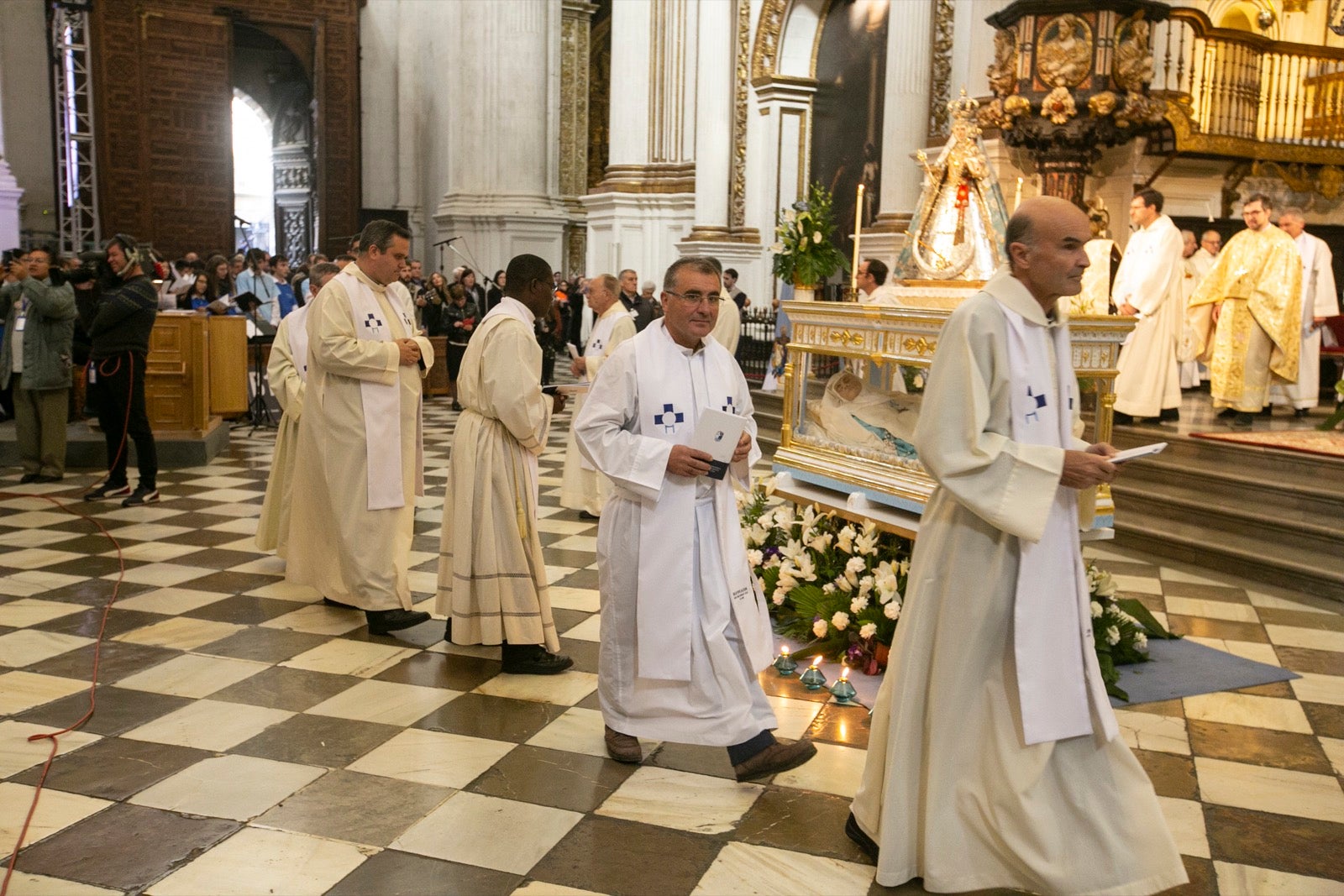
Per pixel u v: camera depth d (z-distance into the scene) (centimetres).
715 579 347
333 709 416
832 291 1403
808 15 1499
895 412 511
